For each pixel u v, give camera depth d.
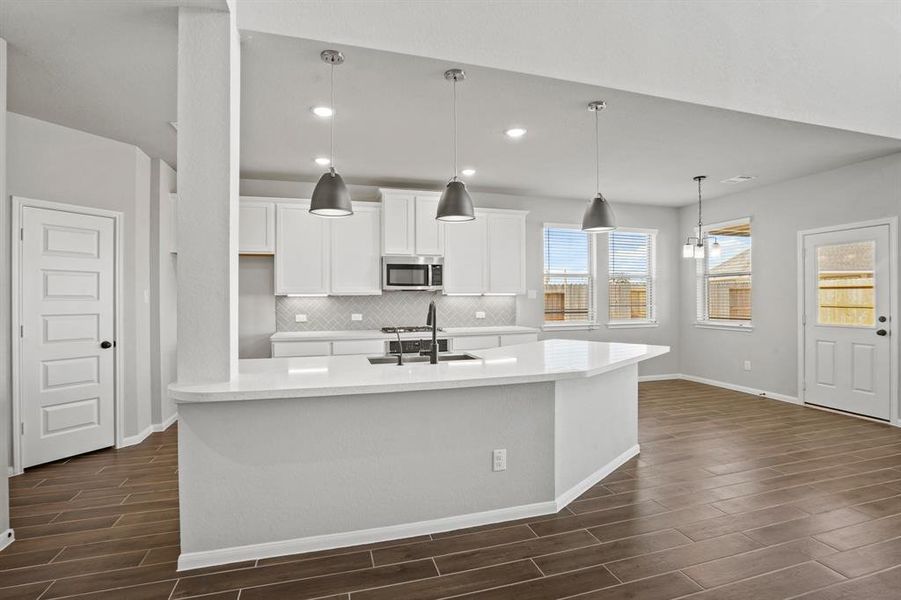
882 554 2.30
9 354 3.43
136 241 4.21
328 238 5.24
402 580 2.11
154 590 2.04
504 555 2.31
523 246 5.93
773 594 2.00
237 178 2.45
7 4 2.17
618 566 2.21
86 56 2.65
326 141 4.14
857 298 4.89
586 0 2.95
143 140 4.04
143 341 4.35
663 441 4.10
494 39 2.77
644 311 7.01
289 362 2.98
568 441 2.92
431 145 4.25
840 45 3.71
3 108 2.45
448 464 2.56
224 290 2.26
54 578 2.14
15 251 3.45
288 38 2.45
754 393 6.02
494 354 3.34
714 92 3.32
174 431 4.59
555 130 3.84
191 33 2.23
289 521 2.33
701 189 6.02
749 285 6.13
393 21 2.59
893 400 4.59
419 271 5.47
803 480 3.22
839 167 5.00
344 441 2.39
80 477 3.36
